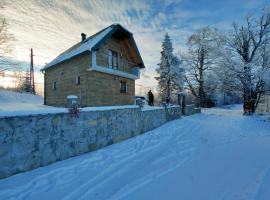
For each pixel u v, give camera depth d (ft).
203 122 45.65
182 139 26.76
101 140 21.52
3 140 12.63
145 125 32.58
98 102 46.14
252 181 12.70
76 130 18.24
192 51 93.97
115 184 12.48
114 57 51.93
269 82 55.06
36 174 13.62
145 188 11.92
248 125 40.73
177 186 12.16
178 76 99.96
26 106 57.31
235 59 64.08
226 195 10.91
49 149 15.67
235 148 21.83
